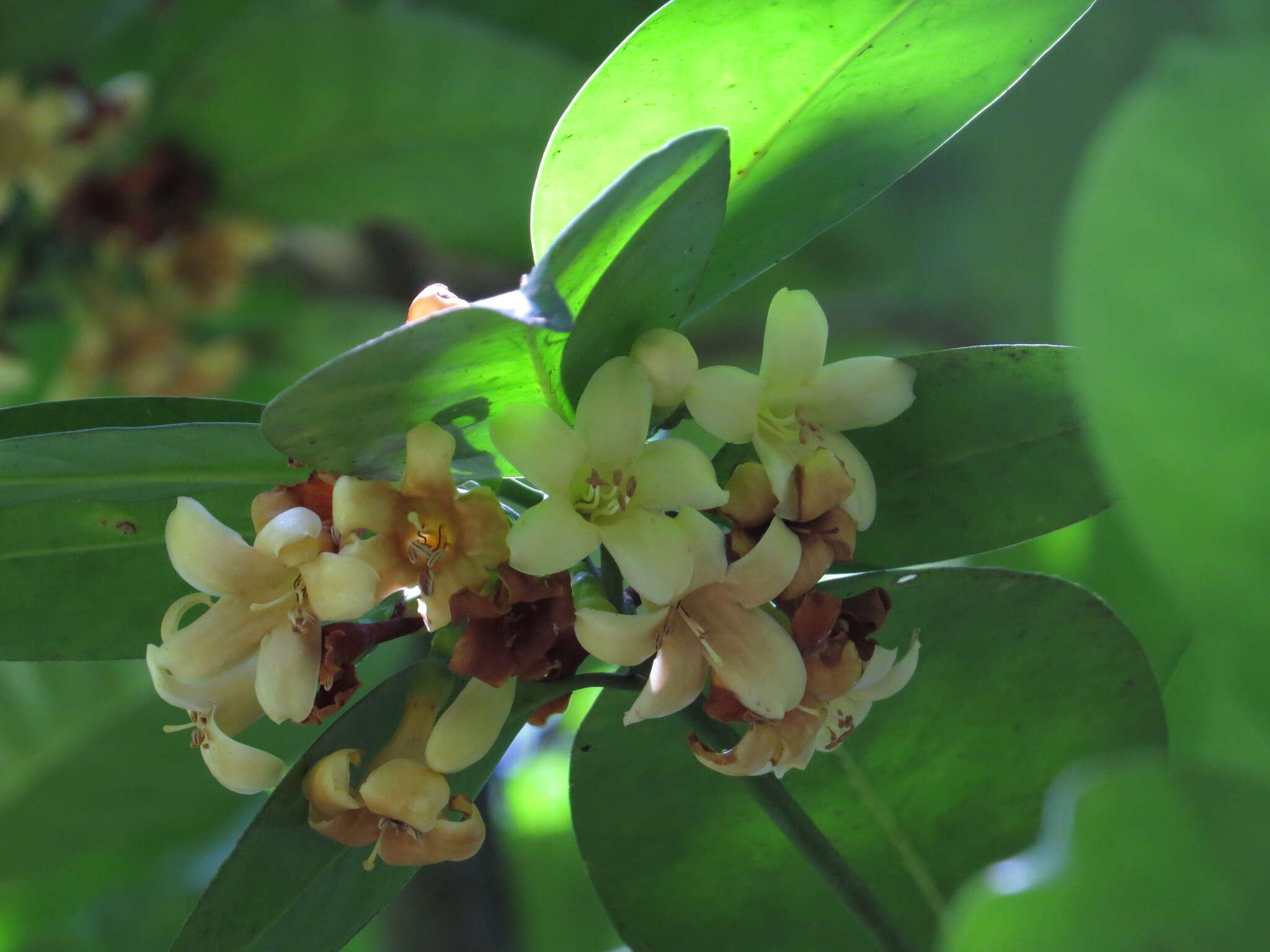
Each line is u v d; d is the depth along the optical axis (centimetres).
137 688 37
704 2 24
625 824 28
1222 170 20
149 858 39
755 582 24
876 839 28
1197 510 20
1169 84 20
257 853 24
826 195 26
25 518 26
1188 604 20
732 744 26
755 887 28
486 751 24
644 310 24
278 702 23
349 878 25
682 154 22
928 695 27
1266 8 24
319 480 24
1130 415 20
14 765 37
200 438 24
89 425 26
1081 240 20
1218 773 20
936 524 27
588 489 24
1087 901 20
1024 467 26
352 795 24
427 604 23
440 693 24
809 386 25
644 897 28
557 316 22
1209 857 20
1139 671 27
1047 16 24
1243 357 20
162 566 27
